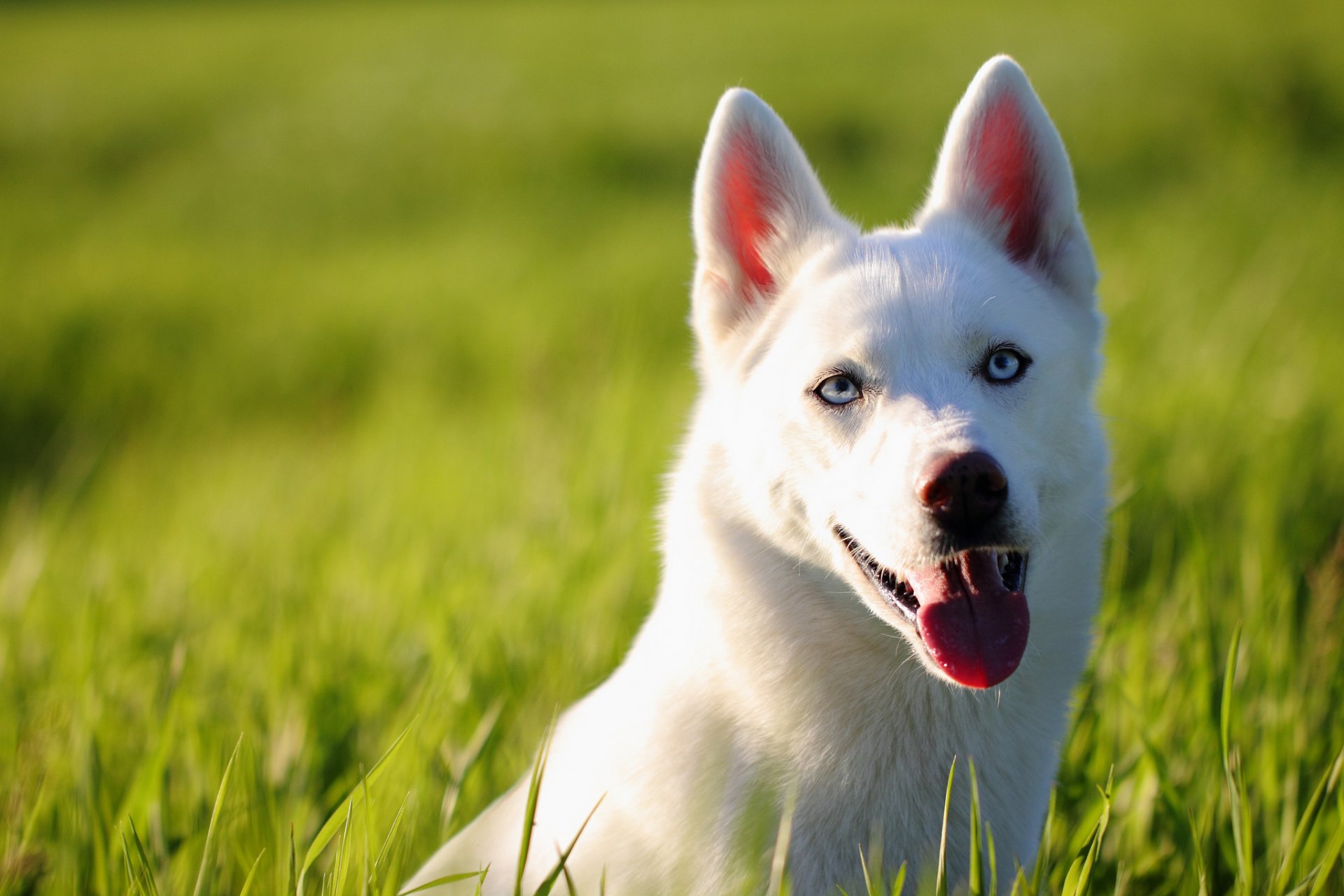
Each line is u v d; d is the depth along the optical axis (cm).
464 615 405
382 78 2691
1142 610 383
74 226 1803
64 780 330
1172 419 580
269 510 675
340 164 2025
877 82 2353
